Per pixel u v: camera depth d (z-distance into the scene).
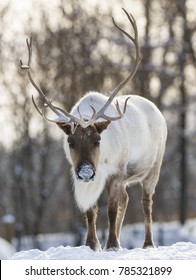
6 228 51.16
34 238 67.88
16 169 70.62
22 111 68.88
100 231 66.12
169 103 70.81
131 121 28.22
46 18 68.12
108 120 25.64
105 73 65.75
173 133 75.19
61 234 76.19
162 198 76.00
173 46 70.31
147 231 29.86
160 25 70.69
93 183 26.50
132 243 63.72
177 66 71.25
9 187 74.94
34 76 67.25
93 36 66.69
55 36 66.88
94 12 67.31
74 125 25.33
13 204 77.62
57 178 79.62
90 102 27.17
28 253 25.05
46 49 67.25
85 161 24.92
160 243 62.50
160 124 30.38
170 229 69.62
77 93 64.94
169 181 83.81
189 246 26.34
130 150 28.05
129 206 69.38
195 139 80.94
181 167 76.81
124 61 67.56
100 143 25.92
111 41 66.19
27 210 73.06
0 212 79.06
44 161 71.19
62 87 65.94
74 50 66.50
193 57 70.75
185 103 71.06
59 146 74.31
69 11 67.44
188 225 71.75
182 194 77.00
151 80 69.00
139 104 29.80
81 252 24.28
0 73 68.56
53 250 24.92
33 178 80.56
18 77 68.12
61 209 84.06
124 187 28.86
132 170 28.80
